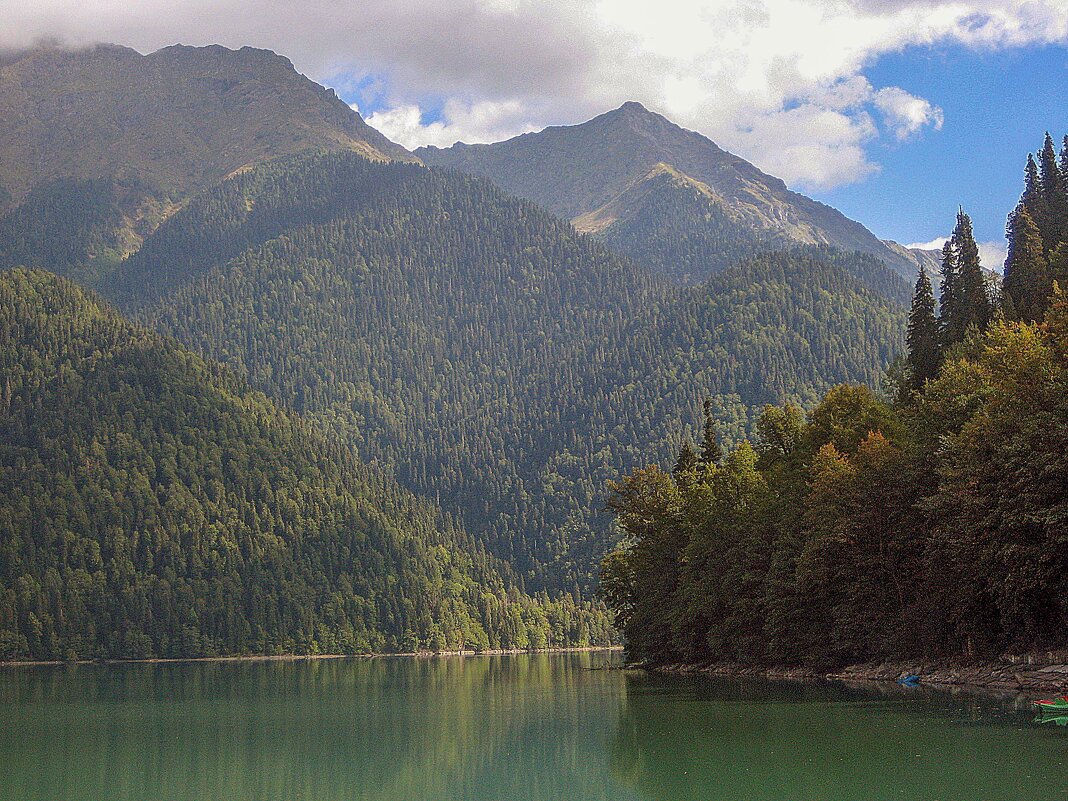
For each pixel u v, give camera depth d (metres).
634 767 58.41
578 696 105.19
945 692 81.94
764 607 112.06
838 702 80.38
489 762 62.81
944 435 91.75
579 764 60.84
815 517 98.50
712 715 78.06
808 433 118.81
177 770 63.00
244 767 63.53
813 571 97.69
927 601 90.62
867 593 96.94
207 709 104.06
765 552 111.75
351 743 73.00
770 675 113.38
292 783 57.97
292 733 79.81
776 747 61.28
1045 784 47.72
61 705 112.56
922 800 45.84
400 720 87.31
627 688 112.00
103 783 58.88
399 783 57.16
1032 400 79.12
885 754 56.62
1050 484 73.31
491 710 93.44
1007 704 72.31
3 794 55.78
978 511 78.38
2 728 87.19
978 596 82.62
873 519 96.31
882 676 95.88
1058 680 76.06
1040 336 92.56
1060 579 75.38
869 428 113.44
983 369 93.62
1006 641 84.75
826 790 49.16
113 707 109.19
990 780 48.91
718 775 54.72
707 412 157.25
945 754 55.00
